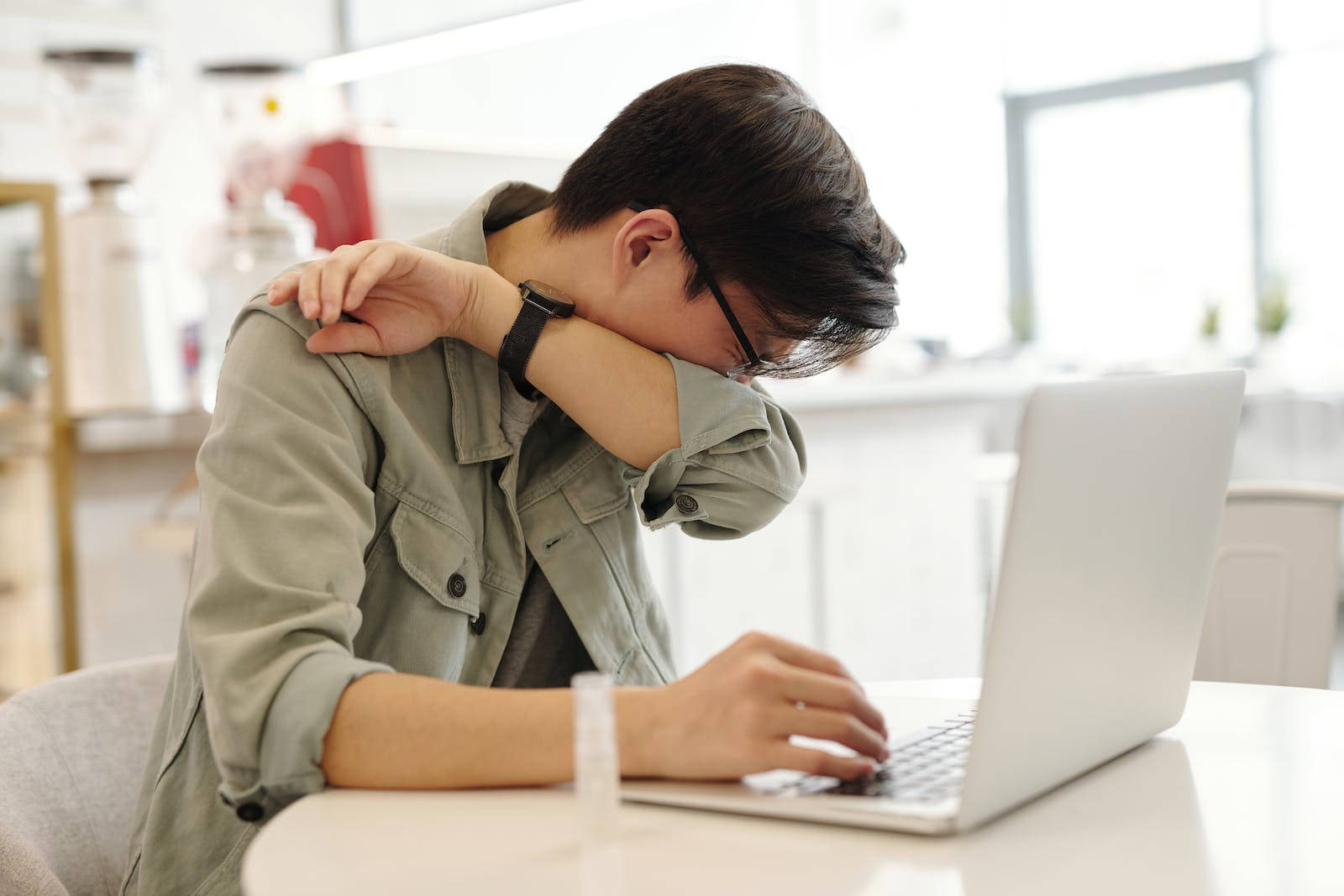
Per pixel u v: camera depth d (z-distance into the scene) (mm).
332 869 691
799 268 1048
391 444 1038
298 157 2779
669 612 3027
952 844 733
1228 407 947
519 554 1137
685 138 1051
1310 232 6141
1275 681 1686
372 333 1034
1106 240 6922
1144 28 6648
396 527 1038
